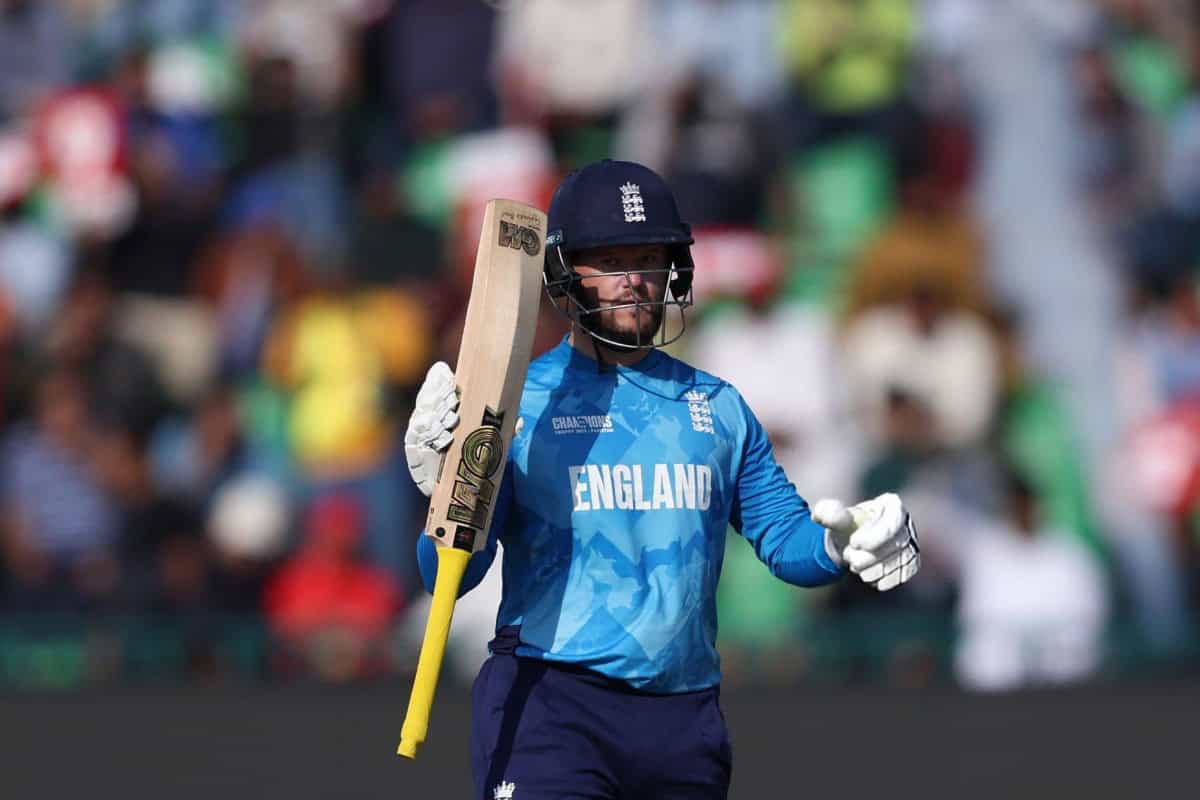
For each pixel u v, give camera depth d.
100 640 35.38
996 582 34.06
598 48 40.34
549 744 11.45
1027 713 25.97
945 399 36.44
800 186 39.81
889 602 34.19
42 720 25.61
